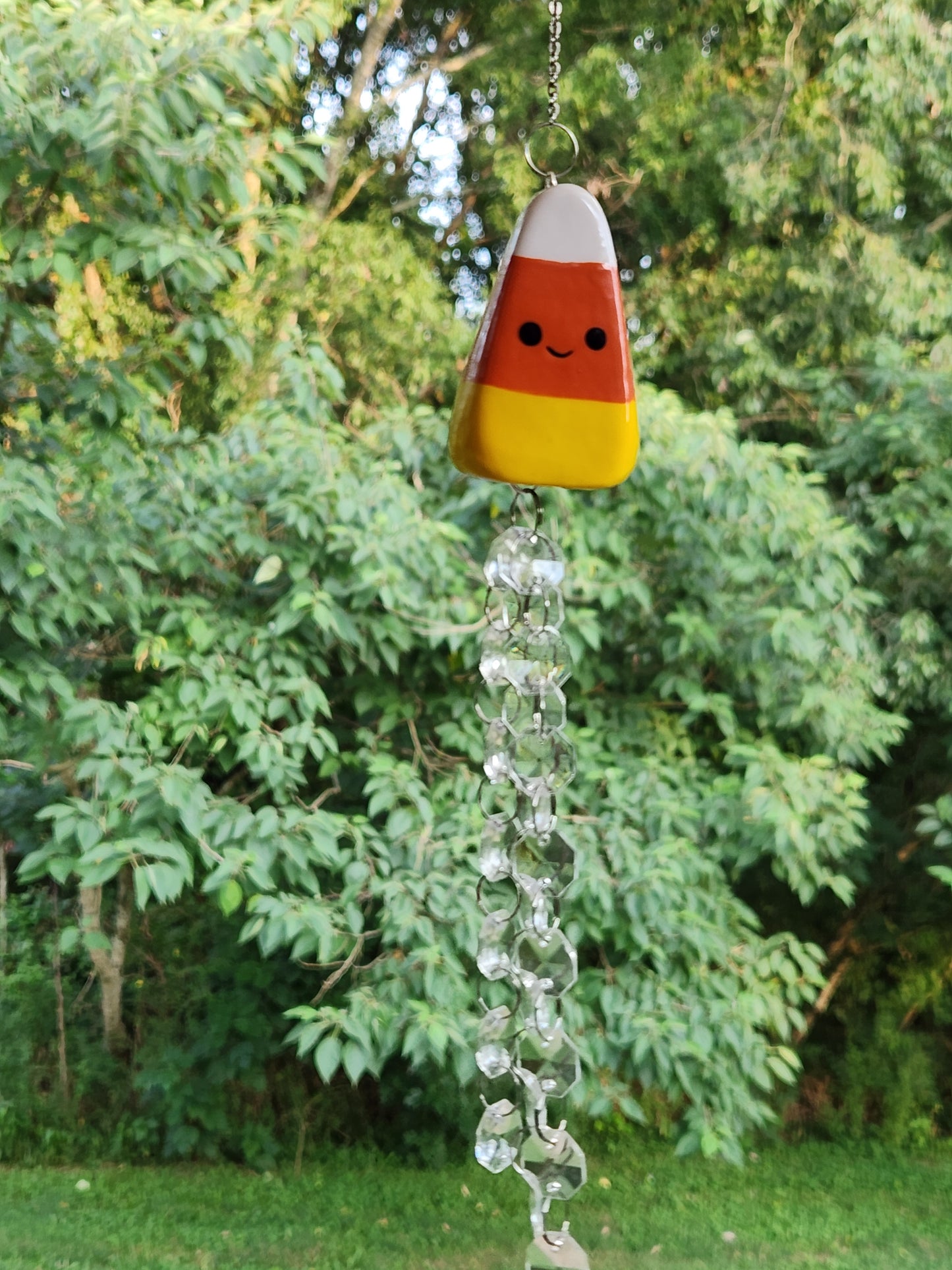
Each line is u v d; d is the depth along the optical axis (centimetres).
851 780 440
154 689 410
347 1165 566
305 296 607
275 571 399
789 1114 645
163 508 417
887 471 560
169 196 342
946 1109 662
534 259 167
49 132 314
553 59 174
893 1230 505
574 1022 412
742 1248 476
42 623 365
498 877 161
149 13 331
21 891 646
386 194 772
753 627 456
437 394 663
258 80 345
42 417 365
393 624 416
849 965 652
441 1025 384
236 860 375
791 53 656
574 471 166
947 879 469
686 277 691
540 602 164
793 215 684
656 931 437
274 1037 566
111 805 374
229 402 591
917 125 646
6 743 440
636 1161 581
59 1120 580
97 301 563
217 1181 543
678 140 689
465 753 473
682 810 429
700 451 439
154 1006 579
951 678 541
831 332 649
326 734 409
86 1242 454
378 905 463
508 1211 513
